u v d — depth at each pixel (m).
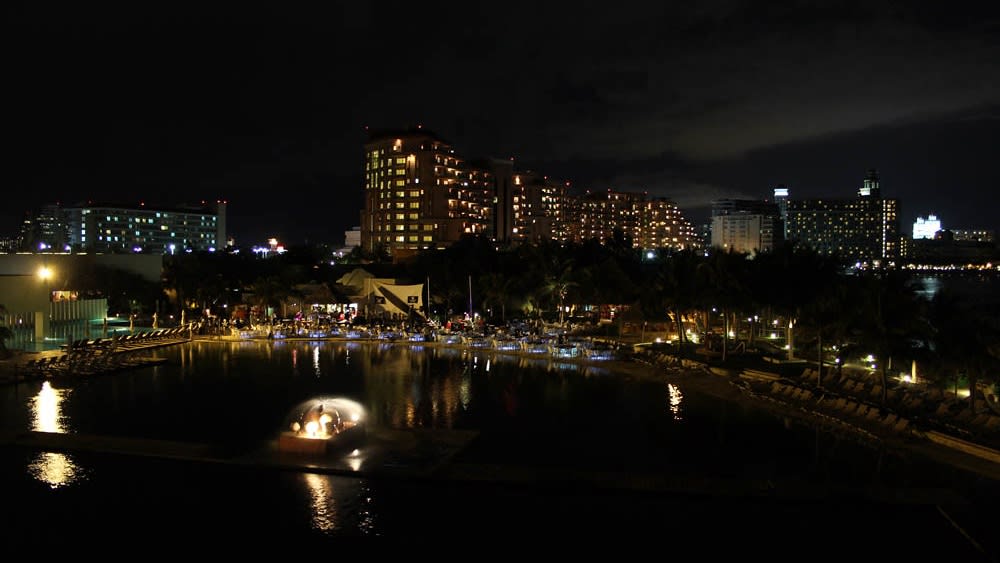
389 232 189.62
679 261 65.25
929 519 26.36
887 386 46.12
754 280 59.84
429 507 27.34
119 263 98.00
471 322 86.00
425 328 82.06
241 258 123.62
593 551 24.06
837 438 37.03
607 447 35.25
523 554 23.84
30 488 29.19
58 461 32.38
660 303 66.50
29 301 73.38
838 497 27.81
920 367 42.28
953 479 30.30
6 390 48.97
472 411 42.81
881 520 26.28
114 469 31.34
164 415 41.09
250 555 23.69
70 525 25.84
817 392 44.59
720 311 71.75
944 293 42.41
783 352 65.38
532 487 29.08
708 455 33.97
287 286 97.62
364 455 32.62
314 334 82.25
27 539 24.80
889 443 35.62
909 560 23.41
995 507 27.28
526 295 91.19
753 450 34.84
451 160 191.62
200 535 25.06
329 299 101.00
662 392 49.44
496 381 53.25
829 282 58.69
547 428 38.84
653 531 25.47
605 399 46.78
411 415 41.56
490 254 123.75
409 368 59.66
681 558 23.64
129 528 25.59
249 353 69.50
